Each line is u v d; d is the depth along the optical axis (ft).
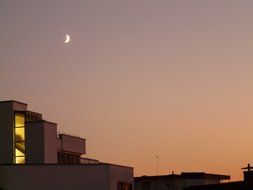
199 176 260.21
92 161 225.56
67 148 208.85
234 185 146.61
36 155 194.90
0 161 197.26
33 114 204.13
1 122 199.21
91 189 169.99
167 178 260.83
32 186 163.63
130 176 186.09
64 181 167.32
